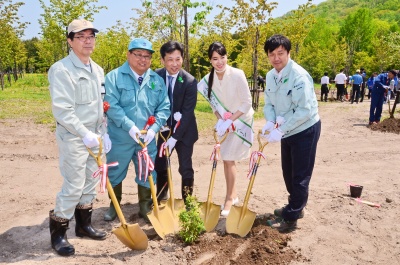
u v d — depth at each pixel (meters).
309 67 46.88
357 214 4.77
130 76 4.35
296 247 3.96
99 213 4.91
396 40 36.28
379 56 39.84
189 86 4.55
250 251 3.80
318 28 56.19
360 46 54.72
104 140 4.04
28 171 6.75
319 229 4.37
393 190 5.73
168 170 4.39
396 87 20.11
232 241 3.99
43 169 6.89
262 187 5.98
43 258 3.73
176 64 4.39
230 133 4.71
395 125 11.46
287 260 3.71
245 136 4.74
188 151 4.69
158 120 4.38
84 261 3.69
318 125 4.22
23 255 3.81
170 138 4.48
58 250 3.80
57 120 3.64
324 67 45.38
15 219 4.72
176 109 4.60
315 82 49.59
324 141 9.78
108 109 4.25
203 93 4.73
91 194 4.12
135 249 3.89
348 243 4.09
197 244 3.96
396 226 4.50
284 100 4.16
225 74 4.52
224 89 4.58
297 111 3.99
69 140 3.72
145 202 4.70
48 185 6.04
